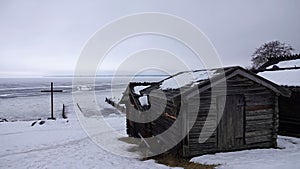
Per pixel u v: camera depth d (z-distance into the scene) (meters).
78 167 9.65
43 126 19.33
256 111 10.24
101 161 10.34
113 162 10.08
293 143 11.40
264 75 16.67
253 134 10.21
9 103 39.22
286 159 8.34
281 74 15.73
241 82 9.98
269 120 10.43
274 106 10.43
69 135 16.05
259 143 10.33
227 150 9.88
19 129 18.30
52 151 12.30
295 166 7.39
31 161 10.68
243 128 10.10
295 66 17.27
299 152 9.51
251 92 10.14
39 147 13.20
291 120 13.61
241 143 10.08
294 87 13.39
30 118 26.03
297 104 13.30
